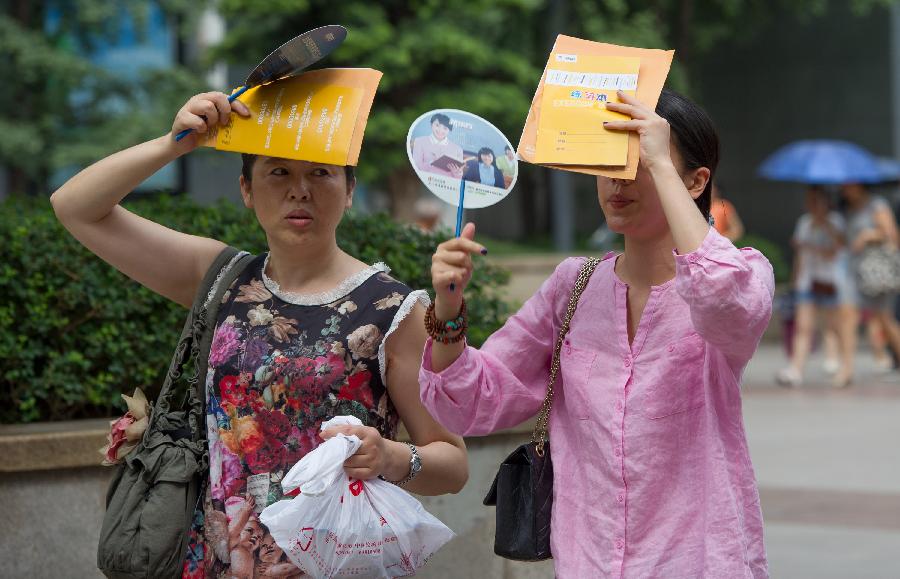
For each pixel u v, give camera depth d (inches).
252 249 236.8
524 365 141.7
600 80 131.8
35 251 223.5
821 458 416.2
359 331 143.4
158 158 147.9
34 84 753.6
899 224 703.7
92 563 211.5
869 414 520.4
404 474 142.6
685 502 128.9
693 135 133.9
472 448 230.5
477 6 749.9
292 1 713.6
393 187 768.9
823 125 1135.6
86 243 154.1
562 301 140.7
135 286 230.1
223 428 144.6
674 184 124.3
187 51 853.8
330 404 142.7
